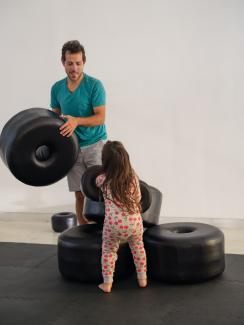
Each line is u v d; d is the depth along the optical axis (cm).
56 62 466
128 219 271
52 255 353
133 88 449
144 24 441
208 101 434
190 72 435
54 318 240
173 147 445
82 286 286
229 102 430
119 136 457
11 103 481
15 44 473
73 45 324
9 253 359
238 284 281
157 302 257
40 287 286
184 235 289
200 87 434
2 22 473
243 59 423
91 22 453
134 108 451
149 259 289
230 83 428
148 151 452
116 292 274
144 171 454
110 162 275
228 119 431
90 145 341
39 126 292
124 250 293
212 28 427
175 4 432
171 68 439
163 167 450
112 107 456
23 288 284
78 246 289
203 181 442
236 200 437
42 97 474
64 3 458
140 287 281
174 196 449
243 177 434
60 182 478
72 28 459
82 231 309
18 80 477
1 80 480
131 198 272
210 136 437
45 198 483
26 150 294
